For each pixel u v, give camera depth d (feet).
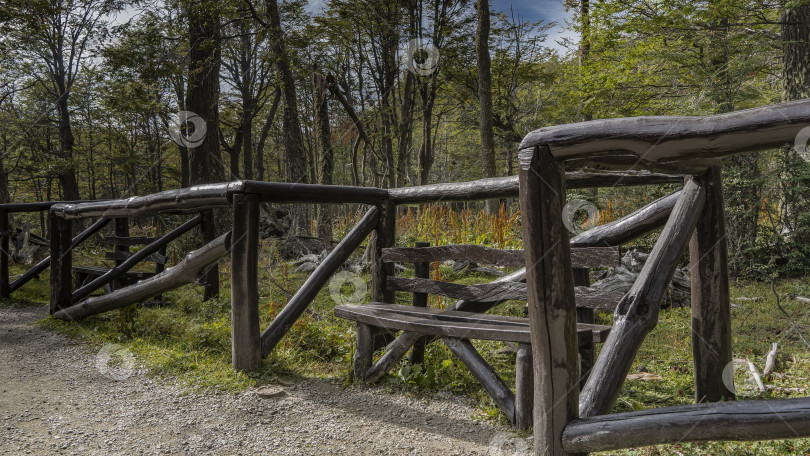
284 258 31.50
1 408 9.59
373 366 11.45
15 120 82.53
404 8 74.13
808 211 25.20
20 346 14.08
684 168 8.10
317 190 12.29
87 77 79.30
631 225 10.11
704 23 35.19
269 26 48.42
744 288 23.09
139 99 48.26
